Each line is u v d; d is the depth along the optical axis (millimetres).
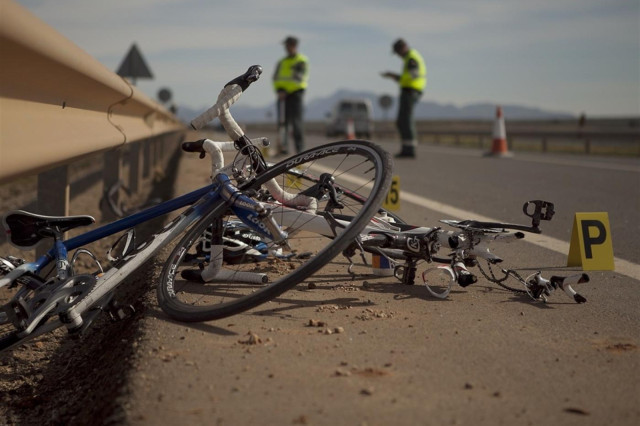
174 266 3217
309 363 2354
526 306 3223
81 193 9211
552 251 4797
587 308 3215
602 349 2588
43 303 2623
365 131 37500
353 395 2074
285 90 15383
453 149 23141
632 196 8445
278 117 15672
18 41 2420
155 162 12086
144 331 2713
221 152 3541
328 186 3449
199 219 3393
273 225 3154
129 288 4035
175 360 2367
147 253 3035
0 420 2570
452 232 3275
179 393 2078
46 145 2904
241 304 2691
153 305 3094
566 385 2199
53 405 2637
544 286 3287
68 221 3094
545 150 24141
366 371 2279
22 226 3023
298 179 3967
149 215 3428
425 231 3475
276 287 2654
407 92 15938
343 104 37469
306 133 58906
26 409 2674
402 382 2188
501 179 10656
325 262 2639
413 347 2545
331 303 3199
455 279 3281
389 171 2943
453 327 2820
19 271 2787
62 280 2732
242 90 3295
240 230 4059
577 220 4043
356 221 2730
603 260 3963
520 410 1991
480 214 6699
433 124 71250
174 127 15594
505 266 4266
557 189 9195
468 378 2238
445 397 2072
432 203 7523
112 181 6781
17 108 2746
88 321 2699
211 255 3490
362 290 3471
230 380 2188
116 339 3012
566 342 2664
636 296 3516
